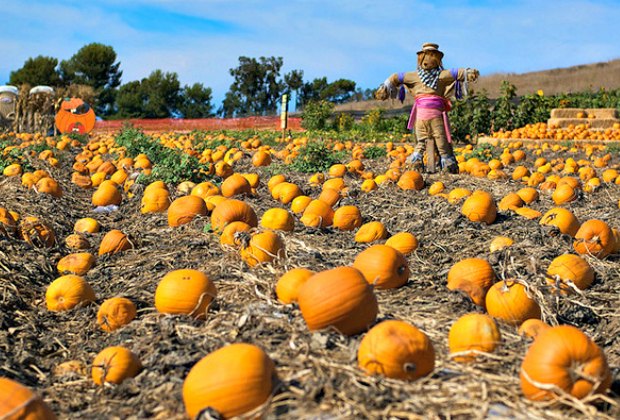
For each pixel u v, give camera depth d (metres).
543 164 18.33
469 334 4.57
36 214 10.59
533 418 3.66
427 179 15.24
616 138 27.30
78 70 78.69
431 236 9.02
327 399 3.76
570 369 3.78
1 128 34.84
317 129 42.28
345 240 8.77
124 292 6.74
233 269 6.82
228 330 5.18
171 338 5.14
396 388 3.91
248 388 3.69
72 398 4.68
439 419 3.57
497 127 32.53
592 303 6.36
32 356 5.45
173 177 13.20
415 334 4.13
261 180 15.51
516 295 5.61
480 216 9.41
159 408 4.11
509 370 4.30
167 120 47.66
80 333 5.91
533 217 9.73
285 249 7.11
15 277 7.27
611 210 11.53
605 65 87.00
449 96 16.00
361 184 14.27
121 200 12.29
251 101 76.81
